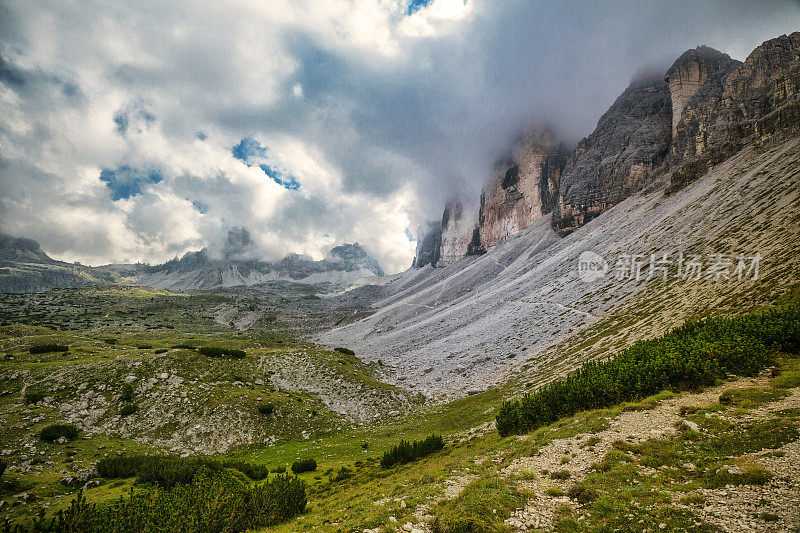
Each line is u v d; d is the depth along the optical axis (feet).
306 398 219.00
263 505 67.87
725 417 55.26
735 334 87.35
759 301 137.90
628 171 590.14
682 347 88.28
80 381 176.86
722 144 396.37
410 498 56.18
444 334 436.35
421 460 108.06
